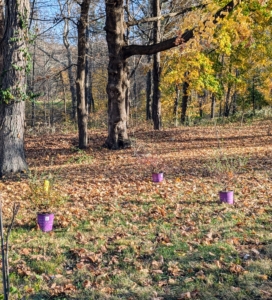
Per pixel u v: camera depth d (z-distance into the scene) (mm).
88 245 5066
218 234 5230
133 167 10914
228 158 11461
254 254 4508
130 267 4352
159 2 18812
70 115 35031
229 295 3633
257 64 24094
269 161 10688
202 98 35250
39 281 4094
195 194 7469
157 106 19984
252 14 10094
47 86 30391
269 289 3703
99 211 6633
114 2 13281
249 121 25062
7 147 10180
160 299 3656
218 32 9336
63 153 14906
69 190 8273
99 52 29859
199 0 16016
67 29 22094
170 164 11078
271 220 5695
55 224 5996
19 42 9969
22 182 9141
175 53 18469
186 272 4191
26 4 9992
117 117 14562
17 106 10242
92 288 3932
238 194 7344
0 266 4461
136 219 6109
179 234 5324
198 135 18219
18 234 5570
